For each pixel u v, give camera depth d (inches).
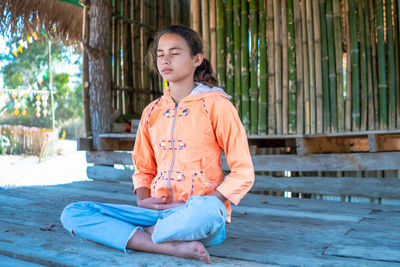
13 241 78.4
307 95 162.2
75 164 318.7
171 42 68.8
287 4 165.6
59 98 520.4
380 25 150.4
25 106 386.3
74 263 64.8
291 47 164.9
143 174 78.1
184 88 71.8
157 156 72.3
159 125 72.1
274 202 133.3
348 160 141.2
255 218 106.0
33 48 457.7
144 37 214.1
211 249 74.6
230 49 178.2
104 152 186.7
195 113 69.1
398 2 148.1
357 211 117.1
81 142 183.2
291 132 164.4
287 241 81.5
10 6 173.6
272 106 168.4
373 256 70.6
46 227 89.7
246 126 174.7
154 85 221.3
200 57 71.9
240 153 67.9
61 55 485.7
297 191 148.6
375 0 152.3
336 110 158.7
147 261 65.5
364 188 136.4
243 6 175.2
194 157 68.4
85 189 158.9
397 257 69.9
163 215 68.0
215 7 181.9
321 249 75.4
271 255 71.2
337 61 158.9
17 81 448.8
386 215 110.7
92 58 183.5
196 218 62.7
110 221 69.9
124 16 202.4
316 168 147.3
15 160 331.6
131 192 154.1
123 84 202.5
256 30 171.9
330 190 142.5
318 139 162.7
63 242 77.6
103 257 67.7
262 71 170.6
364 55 154.6
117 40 199.0
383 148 150.2
